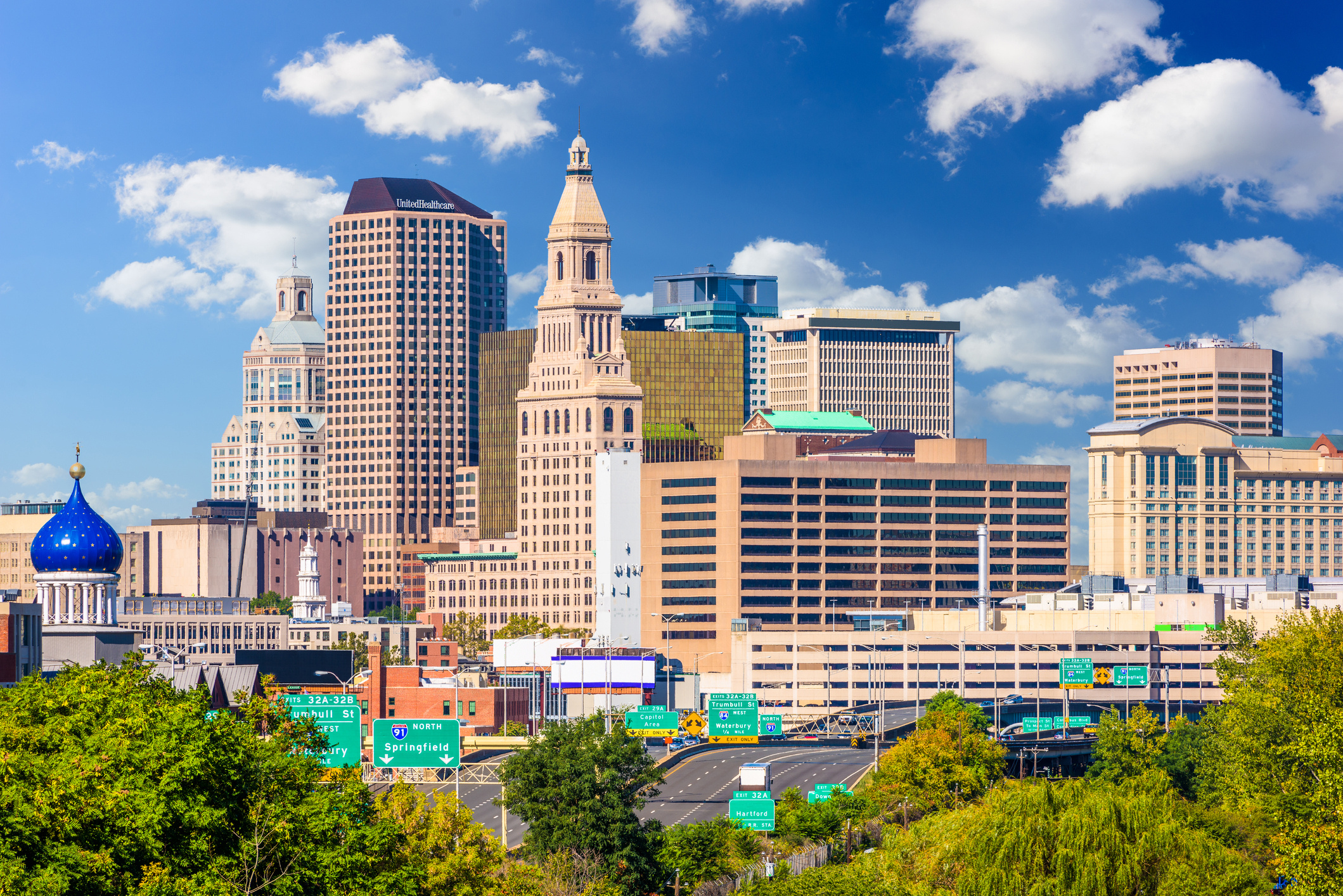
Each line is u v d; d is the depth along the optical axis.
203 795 131.62
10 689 160.38
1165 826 178.12
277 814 136.25
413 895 141.12
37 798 118.88
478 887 171.00
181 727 135.88
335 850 137.75
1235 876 172.75
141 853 124.19
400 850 164.88
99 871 119.19
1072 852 177.12
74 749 129.88
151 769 127.94
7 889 109.94
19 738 133.00
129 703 145.25
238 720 164.12
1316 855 160.38
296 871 134.62
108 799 122.81
